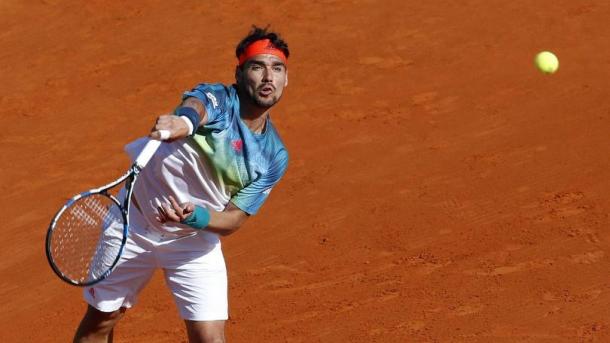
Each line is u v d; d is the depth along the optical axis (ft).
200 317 77.30
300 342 98.48
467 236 118.73
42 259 123.95
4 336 106.32
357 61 183.11
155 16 207.82
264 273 114.93
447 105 162.71
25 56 193.47
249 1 212.43
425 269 111.86
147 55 191.42
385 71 178.29
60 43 197.98
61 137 162.40
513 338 94.89
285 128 158.92
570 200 125.49
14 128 166.20
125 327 105.40
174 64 187.42
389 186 135.23
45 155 156.66
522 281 106.52
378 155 146.41
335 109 164.76
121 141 160.25
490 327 97.45
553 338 94.27
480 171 137.08
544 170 135.23
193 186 73.10
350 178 139.03
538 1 202.18
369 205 129.90
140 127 165.07
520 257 112.16
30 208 139.44
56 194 143.43
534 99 161.27
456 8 202.28
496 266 110.63
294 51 188.96
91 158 155.02
